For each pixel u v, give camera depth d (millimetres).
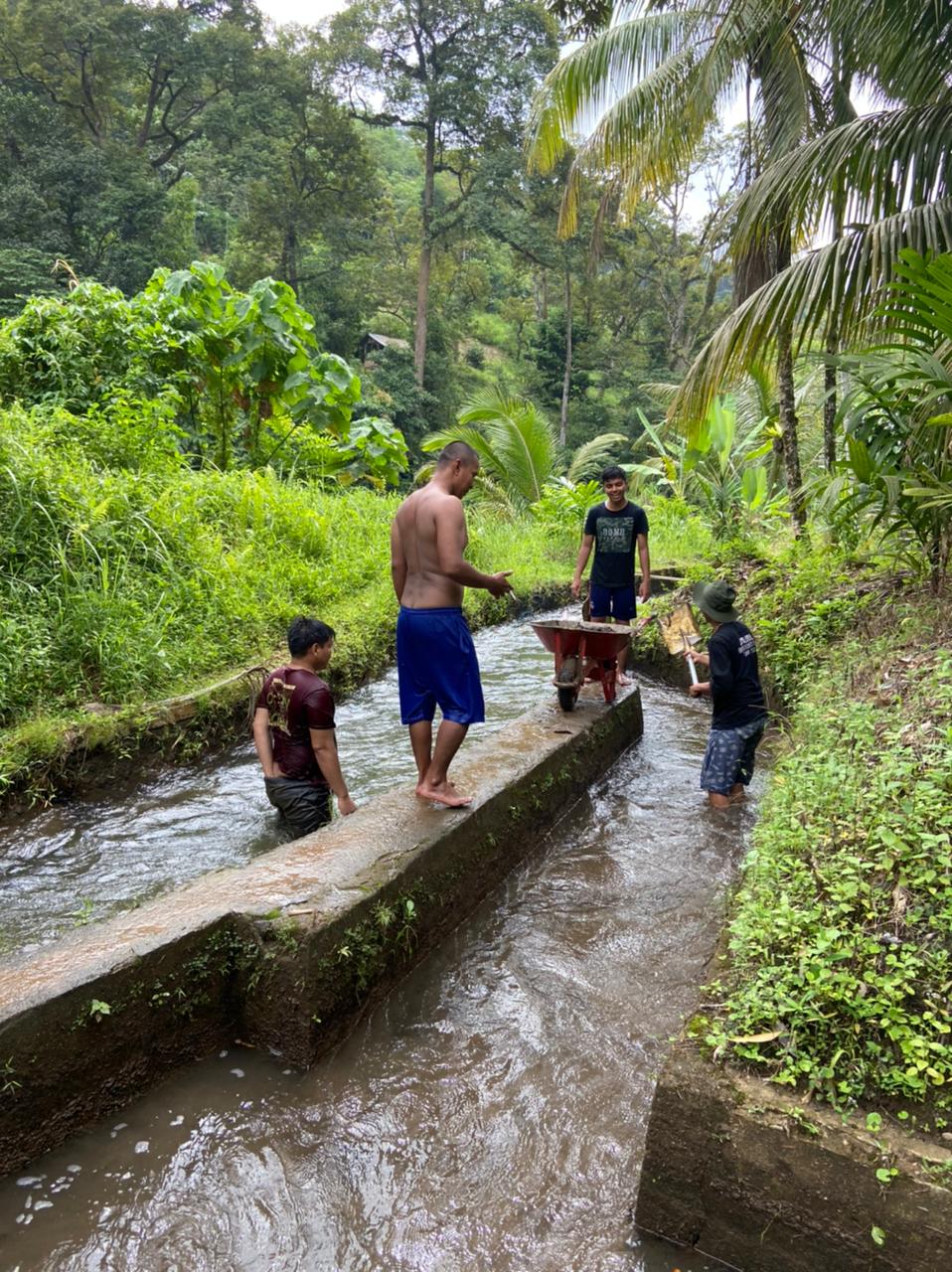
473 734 5992
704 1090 2109
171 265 29578
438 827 3662
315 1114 2623
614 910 3836
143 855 4145
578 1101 2682
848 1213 1930
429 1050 2916
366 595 8148
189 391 10672
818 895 2703
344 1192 2350
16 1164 2355
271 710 4219
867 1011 2199
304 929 2828
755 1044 2221
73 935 2807
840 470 7031
